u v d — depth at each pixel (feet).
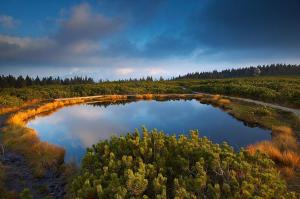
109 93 189.67
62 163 43.60
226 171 22.53
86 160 27.58
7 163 41.22
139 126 80.07
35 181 34.99
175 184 20.57
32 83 353.92
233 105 113.70
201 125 78.18
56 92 171.73
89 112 110.11
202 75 531.91
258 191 19.45
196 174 23.85
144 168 23.31
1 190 29.99
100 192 20.07
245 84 183.42
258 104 106.11
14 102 116.78
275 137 55.72
